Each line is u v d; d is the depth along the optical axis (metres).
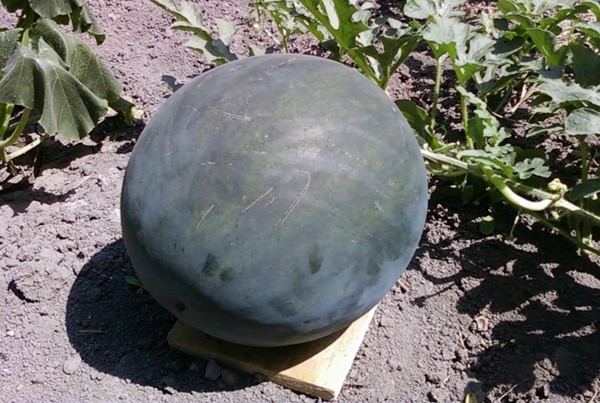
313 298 0.93
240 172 0.91
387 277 0.98
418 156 1.01
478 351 1.14
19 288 1.21
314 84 0.97
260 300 0.92
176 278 0.94
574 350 1.12
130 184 0.98
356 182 0.93
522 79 1.54
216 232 0.91
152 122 1.01
